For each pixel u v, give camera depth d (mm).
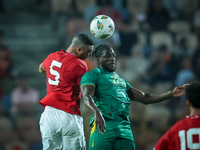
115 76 14531
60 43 46344
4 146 32625
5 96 36906
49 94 14961
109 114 13727
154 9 50500
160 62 41781
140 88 38156
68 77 14648
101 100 13945
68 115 14578
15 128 34562
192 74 41656
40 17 50344
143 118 35031
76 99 14914
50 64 15188
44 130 14734
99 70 14344
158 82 40844
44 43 46406
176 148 10867
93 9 47438
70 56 14938
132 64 41906
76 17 49094
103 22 15406
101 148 13562
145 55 45031
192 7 52688
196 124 10852
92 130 13992
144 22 49062
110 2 48750
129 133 14078
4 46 41875
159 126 35594
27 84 40375
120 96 14133
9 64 40344
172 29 50094
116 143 13891
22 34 47094
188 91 11406
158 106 36938
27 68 42438
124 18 48344
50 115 14641
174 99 37844
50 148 14680
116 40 43938
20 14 49844
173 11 52781
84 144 14914
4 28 47375
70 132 14477
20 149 32625
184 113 36469
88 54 15219
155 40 47094
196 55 45781
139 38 46469
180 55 43938
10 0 50875
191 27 50750
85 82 13781
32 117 35250
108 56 14422
